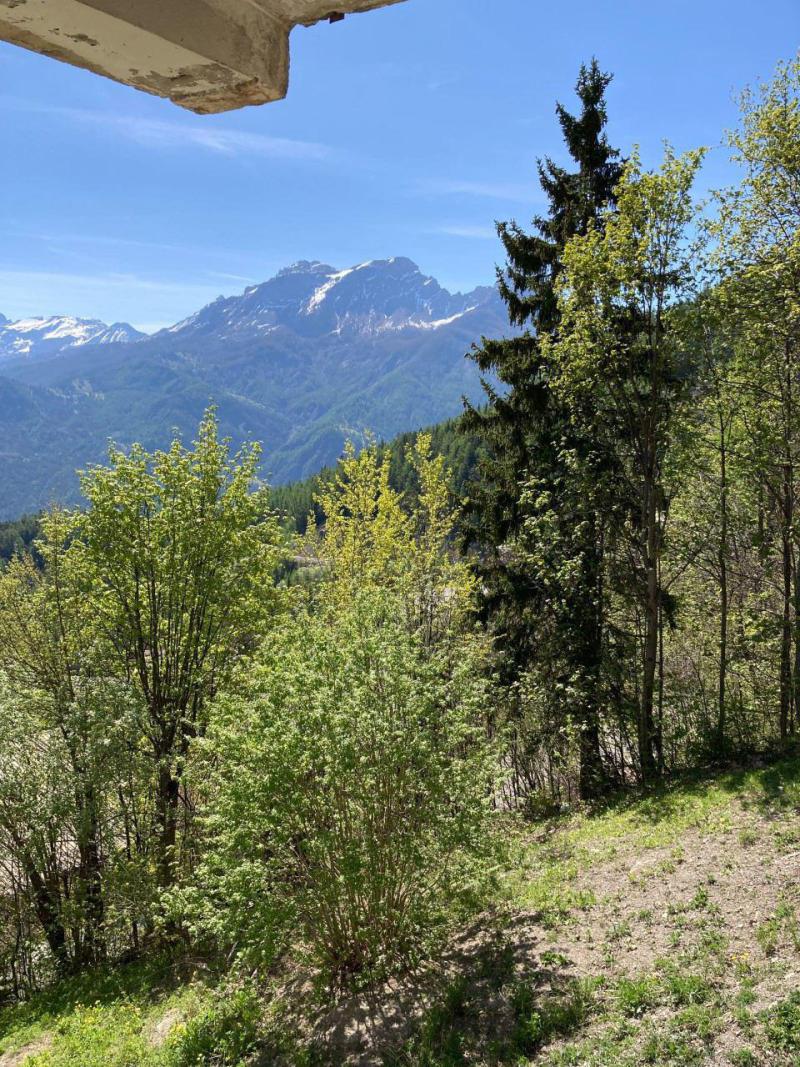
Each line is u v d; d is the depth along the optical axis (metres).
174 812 16.92
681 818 12.19
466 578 18.86
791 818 10.68
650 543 16.25
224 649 19.61
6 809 15.26
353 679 9.84
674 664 21.09
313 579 22.42
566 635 16.75
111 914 15.66
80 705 16.39
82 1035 11.62
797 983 6.98
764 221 13.52
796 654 15.00
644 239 14.12
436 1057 7.73
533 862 12.63
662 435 15.83
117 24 1.67
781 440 14.06
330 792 9.62
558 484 16.95
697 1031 6.73
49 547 18.72
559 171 17.58
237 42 1.92
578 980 8.20
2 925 16.34
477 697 10.59
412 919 9.70
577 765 18.81
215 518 19.34
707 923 8.59
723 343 14.84
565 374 15.49
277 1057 8.89
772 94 13.12
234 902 9.61
